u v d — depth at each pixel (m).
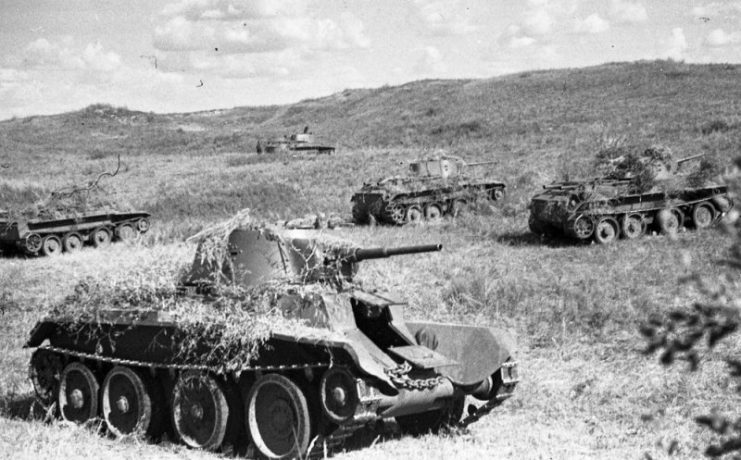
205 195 41.94
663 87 65.00
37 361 13.03
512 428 11.36
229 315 10.64
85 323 12.05
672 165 26.89
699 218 26.58
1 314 19.84
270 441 10.41
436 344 11.34
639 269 20.44
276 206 38.44
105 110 101.56
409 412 10.71
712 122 46.72
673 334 14.62
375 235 28.25
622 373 13.48
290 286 11.00
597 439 10.70
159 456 10.52
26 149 71.94
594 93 66.56
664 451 10.02
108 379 11.88
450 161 35.50
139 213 32.56
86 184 36.09
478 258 23.47
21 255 30.50
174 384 11.50
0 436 10.98
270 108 109.00
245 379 10.91
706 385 12.49
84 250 30.58
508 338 11.18
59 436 11.05
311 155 57.03
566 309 16.94
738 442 3.90
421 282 19.92
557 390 12.97
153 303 11.64
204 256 11.78
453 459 9.94
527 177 38.78
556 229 27.17
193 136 81.44
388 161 49.25
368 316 11.30
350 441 11.18
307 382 10.21
